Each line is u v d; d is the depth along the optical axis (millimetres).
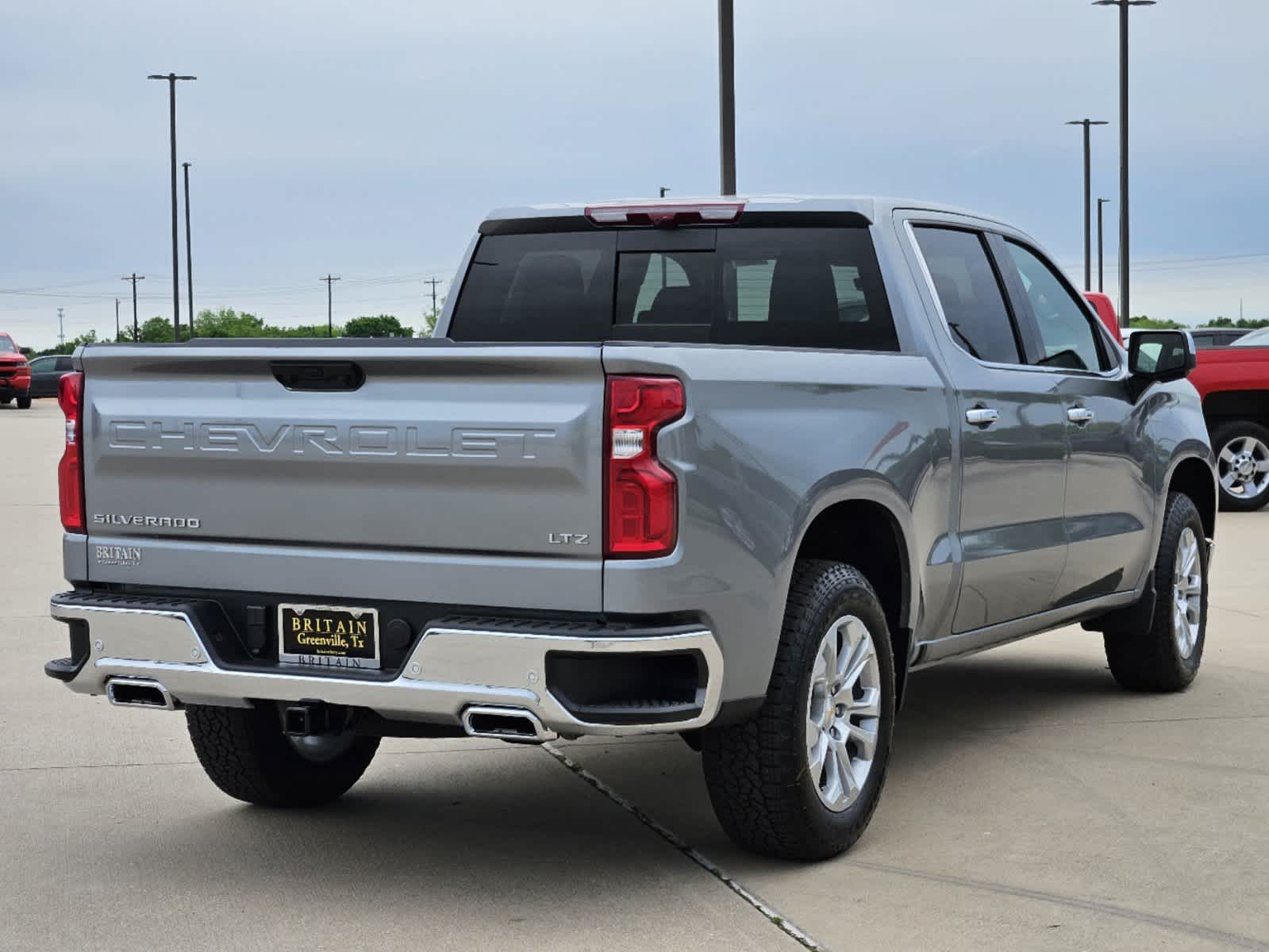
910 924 4156
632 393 3955
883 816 5207
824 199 5562
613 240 6004
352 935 4125
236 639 4484
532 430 4004
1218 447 15281
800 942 4035
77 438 4676
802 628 4457
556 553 4016
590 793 5551
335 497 4277
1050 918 4199
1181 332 6516
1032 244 6383
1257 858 4723
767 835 4543
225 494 4445
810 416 4551
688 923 4180
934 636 5391
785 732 4422
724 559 4133
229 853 4867
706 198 5852
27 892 4492
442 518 4141
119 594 4625
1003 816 5180
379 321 62500
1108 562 6438
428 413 4129
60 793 5574
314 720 4336
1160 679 7074
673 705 4059
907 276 5418
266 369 4367
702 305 5801
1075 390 6160
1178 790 5484
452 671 4055
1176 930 4109
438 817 5262
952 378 5344
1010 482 5648
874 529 5062
